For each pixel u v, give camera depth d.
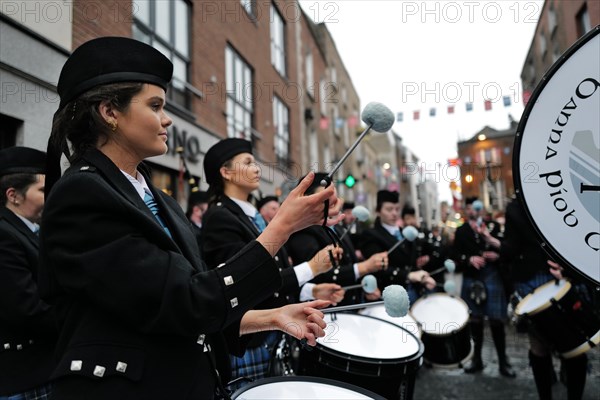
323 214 0.96
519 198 1.13
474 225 4.50
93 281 0.82
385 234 3.69
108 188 0.90
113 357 0.86
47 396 1.74
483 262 4.10
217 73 6.88
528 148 1.13
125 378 0.85
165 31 5.41
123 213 0.88
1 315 1.61
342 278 2.42
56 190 0.88
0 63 2.82
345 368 1.60
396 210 3.77
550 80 1.11
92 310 0.90
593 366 3.26
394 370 1.59
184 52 5.94
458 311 3.12
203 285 0.86
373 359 1.59
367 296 3.06
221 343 1.13
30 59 3.05
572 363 2.47
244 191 2.32
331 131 15.00
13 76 2.93
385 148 21.02
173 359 0.90
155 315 0.83
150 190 1.14
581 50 1.09
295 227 0.94
